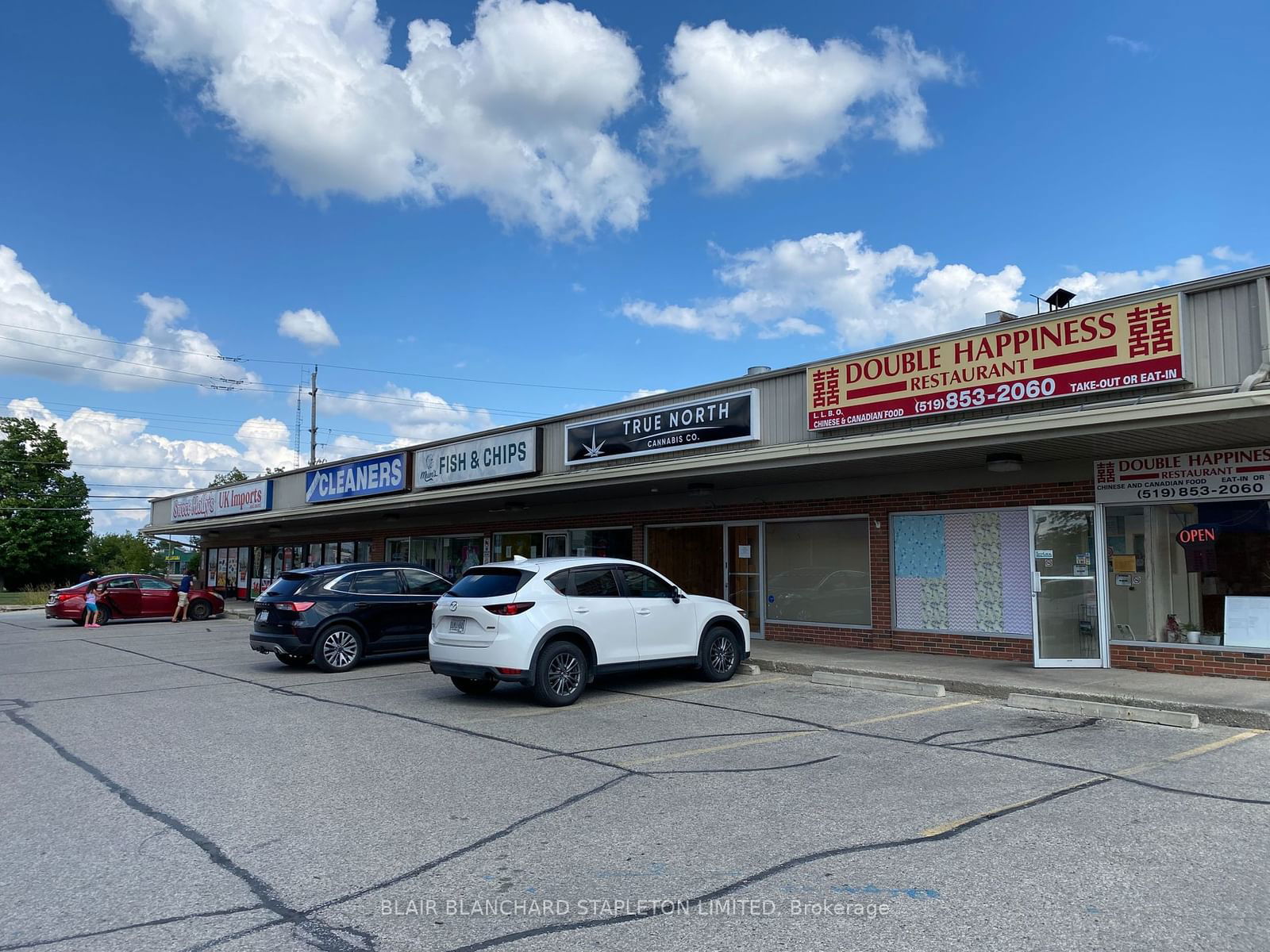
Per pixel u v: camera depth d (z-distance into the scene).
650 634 11.09
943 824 5.65
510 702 10.48
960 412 11.02
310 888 4.71
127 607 26.66
